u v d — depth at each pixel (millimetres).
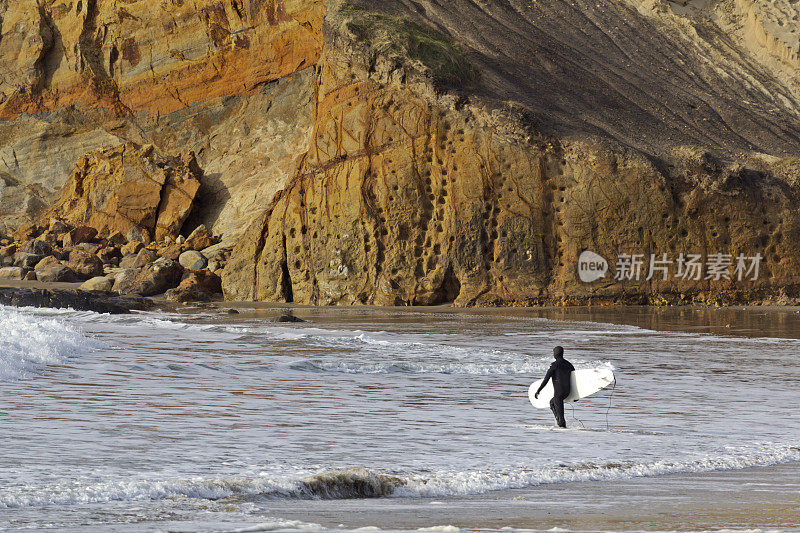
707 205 135000
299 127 189625
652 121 157000
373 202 145625
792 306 130500
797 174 137750
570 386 35094
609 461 27406
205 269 165250
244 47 199375
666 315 115875
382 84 149625
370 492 23062
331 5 165125
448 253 140625
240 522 18656
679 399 43250
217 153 199375
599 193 136625
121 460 25766
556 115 150750
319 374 52594
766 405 41156
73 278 172750
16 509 19812
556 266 138500
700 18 198375
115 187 194625
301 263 151250
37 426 31594
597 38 183250
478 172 140750
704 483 24719
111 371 50250
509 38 174500
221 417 35031
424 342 75438
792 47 180000
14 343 55469
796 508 20891
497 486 24031
